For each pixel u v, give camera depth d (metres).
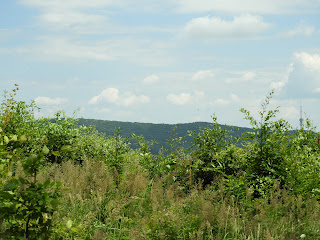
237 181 7.35
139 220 5.66
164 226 5.12
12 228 3.80
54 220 4.52
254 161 7.75
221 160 8.62
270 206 6.11
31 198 3.73
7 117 9.28
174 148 9.41
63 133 10.68
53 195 4.02
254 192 7.44
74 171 8.02
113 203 6.30
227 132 9.17
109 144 10.72
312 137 8.90
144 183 7.34
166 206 6.40
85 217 5.54
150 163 9.34
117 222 5.94
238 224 5.63
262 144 7.78
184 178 8.53
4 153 4.96
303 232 5.33
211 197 6.61
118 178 7.99
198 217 5.55
